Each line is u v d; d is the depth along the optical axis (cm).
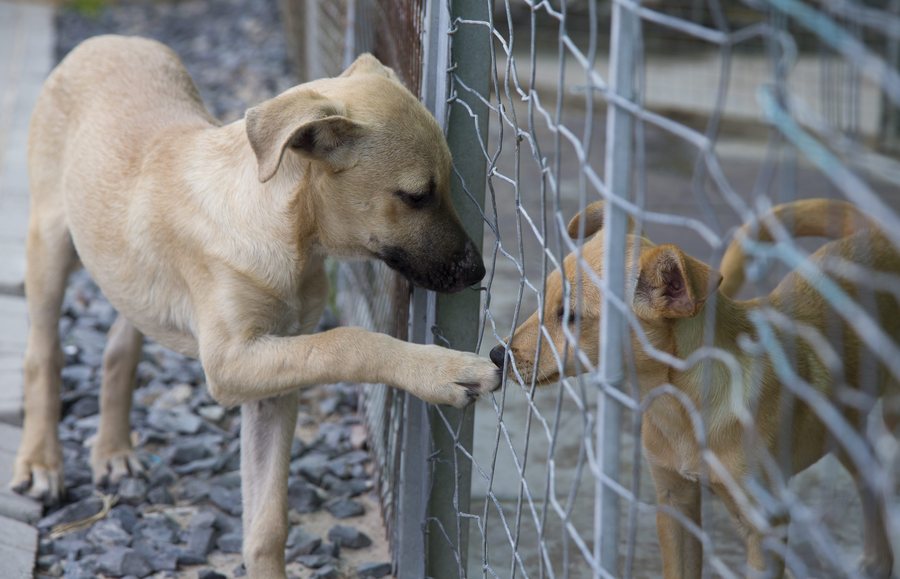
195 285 535
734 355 475
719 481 479
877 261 513
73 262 660
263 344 504
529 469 698
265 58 1836
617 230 280
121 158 593
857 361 506
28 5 2288
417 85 535
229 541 617
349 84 507
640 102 254
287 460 549
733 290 606
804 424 491
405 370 461
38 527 631
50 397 664
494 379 445
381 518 652
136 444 732
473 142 499
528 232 1083
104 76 647
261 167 456
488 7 429
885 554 536
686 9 1720
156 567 591
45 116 663
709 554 250
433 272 497
